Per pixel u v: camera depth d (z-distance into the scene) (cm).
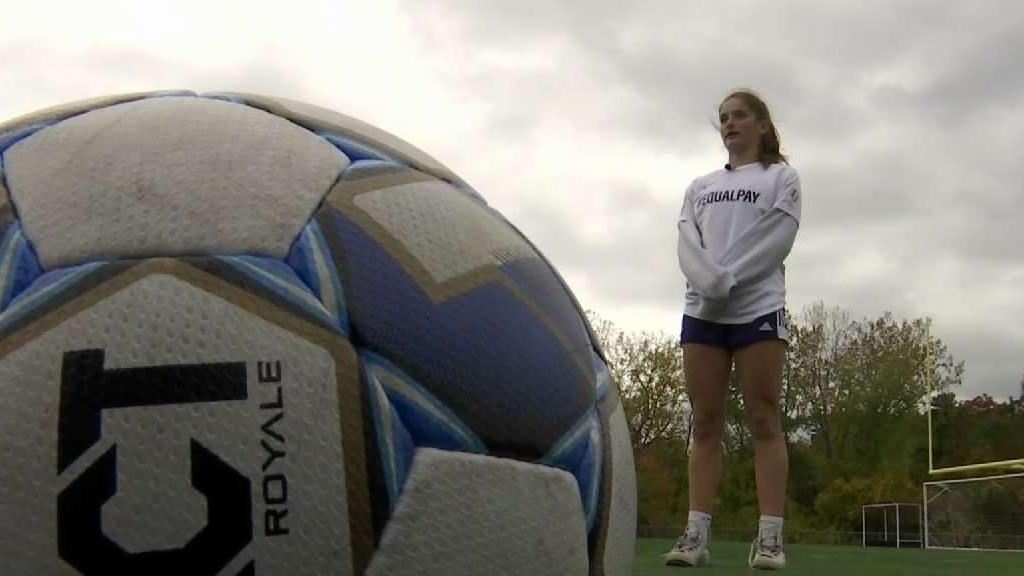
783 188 347
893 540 2598
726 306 343
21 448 118
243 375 121
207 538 117
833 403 3203
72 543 116
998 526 2366
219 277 127
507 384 138
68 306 125
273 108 159
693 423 359
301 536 119
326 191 141
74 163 140
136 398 119
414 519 126
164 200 134
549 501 140
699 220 361
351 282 132
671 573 438
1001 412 3091
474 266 145
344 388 125
